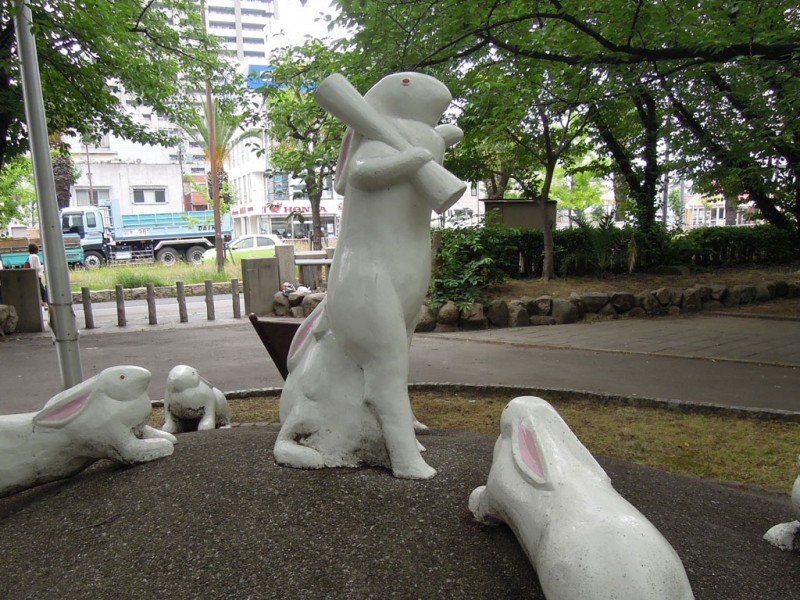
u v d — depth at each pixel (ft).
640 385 18.72
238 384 20.63
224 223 106.01
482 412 16.33
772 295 36.88
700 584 6.31
